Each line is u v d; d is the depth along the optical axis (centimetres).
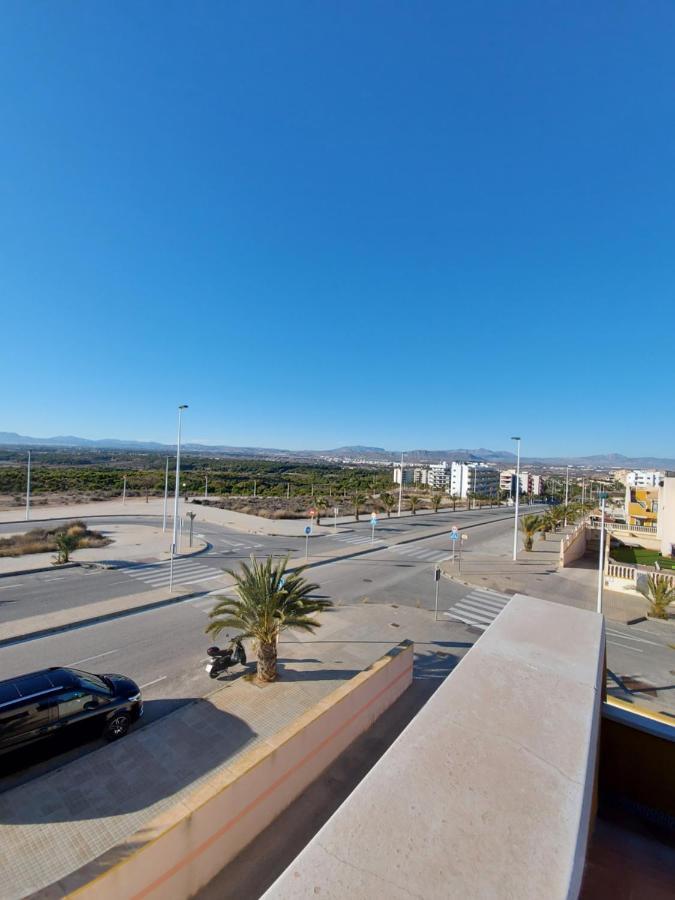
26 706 823
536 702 280
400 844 184
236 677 1209
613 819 360
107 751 889
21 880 620
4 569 2278
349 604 1877
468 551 3216
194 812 529
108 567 2373
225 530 3772
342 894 161
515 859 174
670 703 1209
